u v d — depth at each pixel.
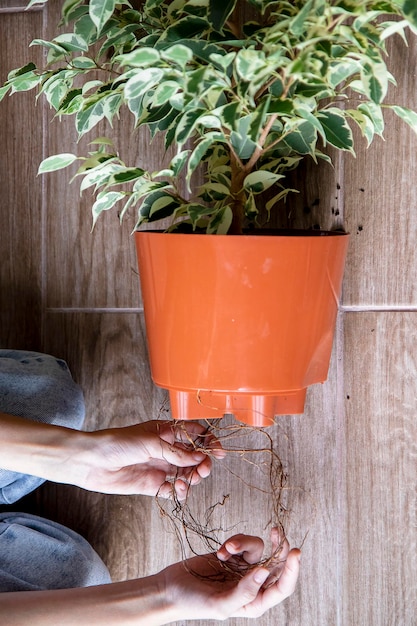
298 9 0.86
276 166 1.11
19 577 1.12
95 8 0.90
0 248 1.31
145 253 0.97
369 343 1.18
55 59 1.05
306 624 1.22
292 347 0.94
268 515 1.22
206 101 0.87
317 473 1.20
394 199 1.15
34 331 1.31
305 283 0.92
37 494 1.31
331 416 1.19
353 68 0.87
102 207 1.03
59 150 1.28
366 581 1.19
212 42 0.86
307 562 1.21
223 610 0.95
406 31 1.12
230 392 0.95
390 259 1.16
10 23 1.29
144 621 0.98
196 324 0.93
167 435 1.08
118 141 1.25
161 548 1.27
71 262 1.29
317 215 1.17
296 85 0.87
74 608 0.98
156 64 0.89
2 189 1.31
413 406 1.17
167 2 1.16
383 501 1.18
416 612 1.17
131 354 1.27
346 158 1.16
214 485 1.24
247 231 1.12
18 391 1.13
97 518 1.29
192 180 1.21
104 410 1.28
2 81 1.30
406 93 1.13
